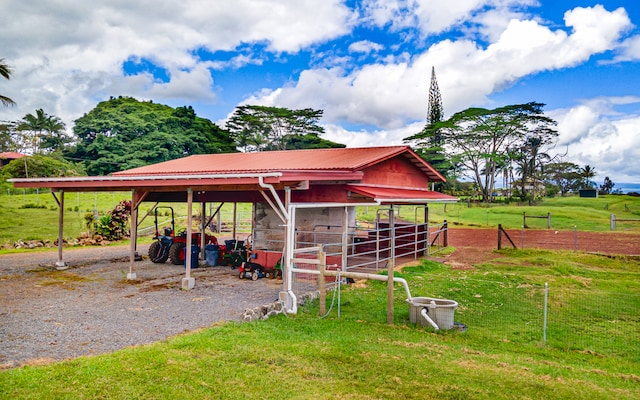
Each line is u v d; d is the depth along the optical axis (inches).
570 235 1056.8
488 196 2603.3
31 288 470.9
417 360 256.8
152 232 1026.7
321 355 260.2
